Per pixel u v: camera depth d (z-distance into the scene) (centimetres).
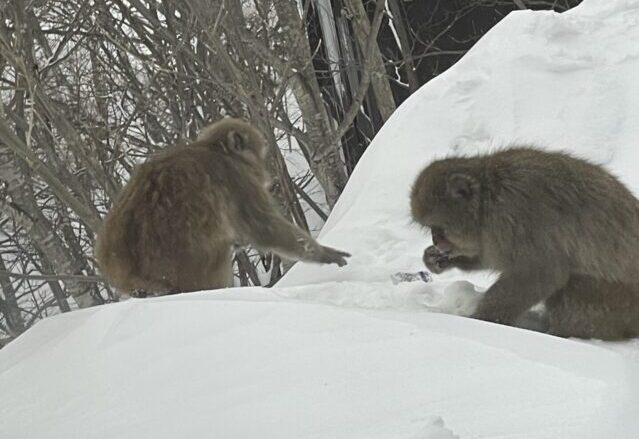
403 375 324
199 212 646
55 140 1237
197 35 1234
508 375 315
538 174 481
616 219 470
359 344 354
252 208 689
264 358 354
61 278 1038
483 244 498
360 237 670
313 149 1330
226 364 352
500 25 851
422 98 809
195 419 312
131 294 647
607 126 711
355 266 639
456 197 496
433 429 269
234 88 1162
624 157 681
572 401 289
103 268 660
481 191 491
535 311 526
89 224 935
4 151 1167
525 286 477
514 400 295
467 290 501
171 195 645
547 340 357
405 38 1527
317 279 638
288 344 361
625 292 471
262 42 1395
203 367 356
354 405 303
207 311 409
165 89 1678
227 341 373
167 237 636
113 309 439
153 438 305
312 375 332
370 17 1559
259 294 484
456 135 750
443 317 396
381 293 514
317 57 1566
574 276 478
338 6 1477
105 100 1517
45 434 329
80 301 1217
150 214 641
